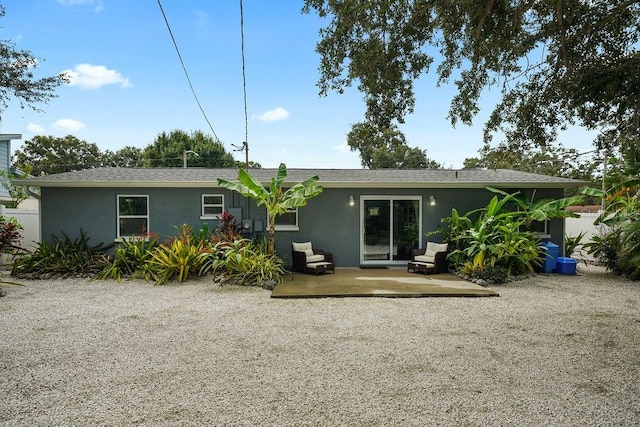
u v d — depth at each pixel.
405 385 4.03
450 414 3.44
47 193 11.80
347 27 6.02
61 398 3.74
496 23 5.41
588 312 7.06
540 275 11.17
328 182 11.80
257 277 9.58
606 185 12.41
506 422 3.31
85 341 5.44
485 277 9.87
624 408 3.54
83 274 10.61
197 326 6.19
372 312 7.06
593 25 5.72
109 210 11.92
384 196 12.66
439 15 5.85
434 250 11.61
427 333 5.80
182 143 38.34
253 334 5.77
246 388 3.96
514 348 5.14
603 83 5.76
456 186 12.26
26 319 6.58
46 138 42.28
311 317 6.73
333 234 12.53
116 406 3.58
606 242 11.82
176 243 10.16
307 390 3.91
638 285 9.77
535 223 12.62
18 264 10.71
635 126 5.86
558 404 3.62
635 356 4.84
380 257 12.71
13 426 3.23
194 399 3.72
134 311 7.14
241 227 11.95
